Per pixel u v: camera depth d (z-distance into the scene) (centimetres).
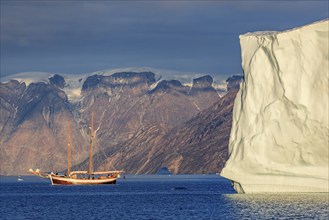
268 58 15712
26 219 15125
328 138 15100
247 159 15538
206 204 17712
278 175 15312
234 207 15000
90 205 19650
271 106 15425
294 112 15250
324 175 15100
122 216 15238
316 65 15212
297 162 15412
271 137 15375
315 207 14175
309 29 15288
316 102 15162
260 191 15575
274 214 13438
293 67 15338
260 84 15712
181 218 14288
